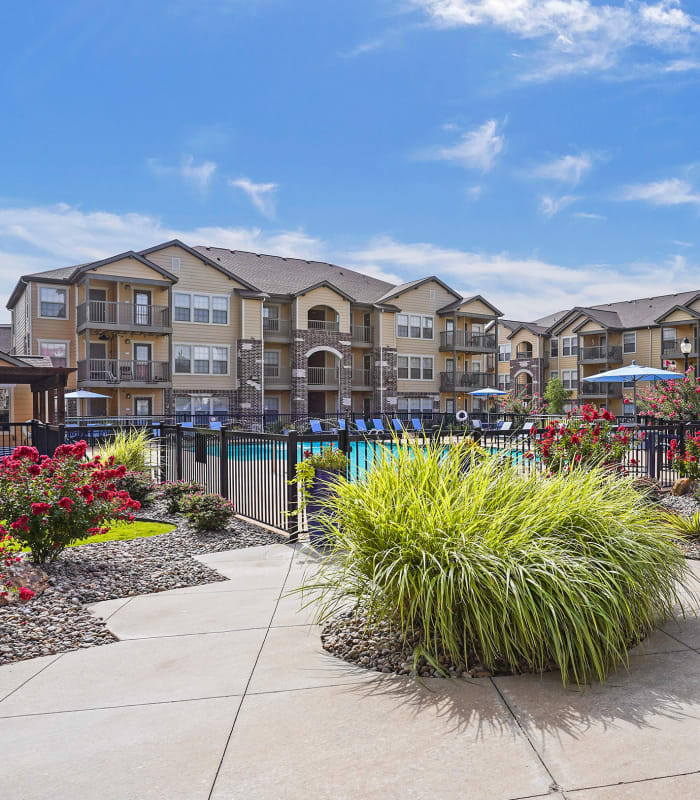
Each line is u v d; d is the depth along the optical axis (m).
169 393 26.56
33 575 4.69
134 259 25.83
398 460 4.00
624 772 2.14
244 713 2.67
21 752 2.38
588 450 7.07
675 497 7.89
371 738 2.42
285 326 30.91
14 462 5.40
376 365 33.12
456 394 35.38
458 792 2.04
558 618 2.98
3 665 3.31
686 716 2.54
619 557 3.36
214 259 31.83
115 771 2.22
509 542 3.22
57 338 26.11
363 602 3.74
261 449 7.21
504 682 2.93
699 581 4.51
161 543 6.30
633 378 22.47
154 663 3.29
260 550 6.00
